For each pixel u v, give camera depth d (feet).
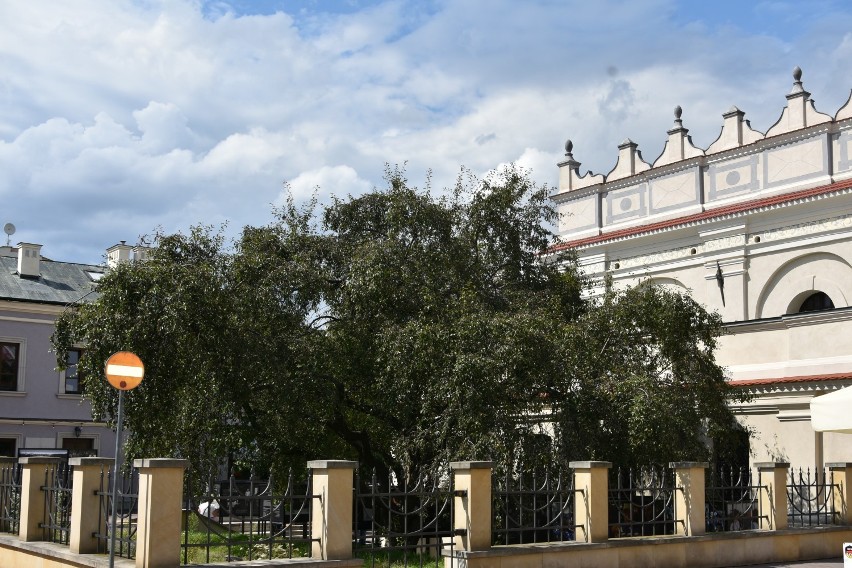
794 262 90.79
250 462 67.46
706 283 97.50
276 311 62.18
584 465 47.03
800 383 73.51
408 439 59.62
